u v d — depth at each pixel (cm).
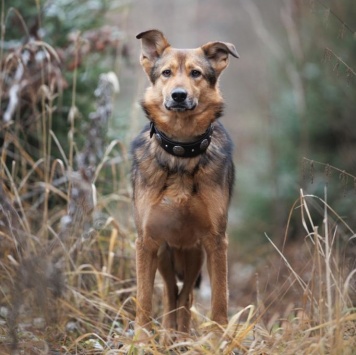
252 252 1675
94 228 1098
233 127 3247
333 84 1803
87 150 1151
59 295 812
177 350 798
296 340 733
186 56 916
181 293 971
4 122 1143
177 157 878
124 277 1096
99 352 810
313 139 1880
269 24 2734
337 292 747
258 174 2067
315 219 1650
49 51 1194
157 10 3781
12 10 1271
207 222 881
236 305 1258
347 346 694
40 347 806
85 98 1367
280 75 2164
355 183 870
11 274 920
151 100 916
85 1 1420
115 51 1383
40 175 1134
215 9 3606
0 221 932
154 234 892
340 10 1759
